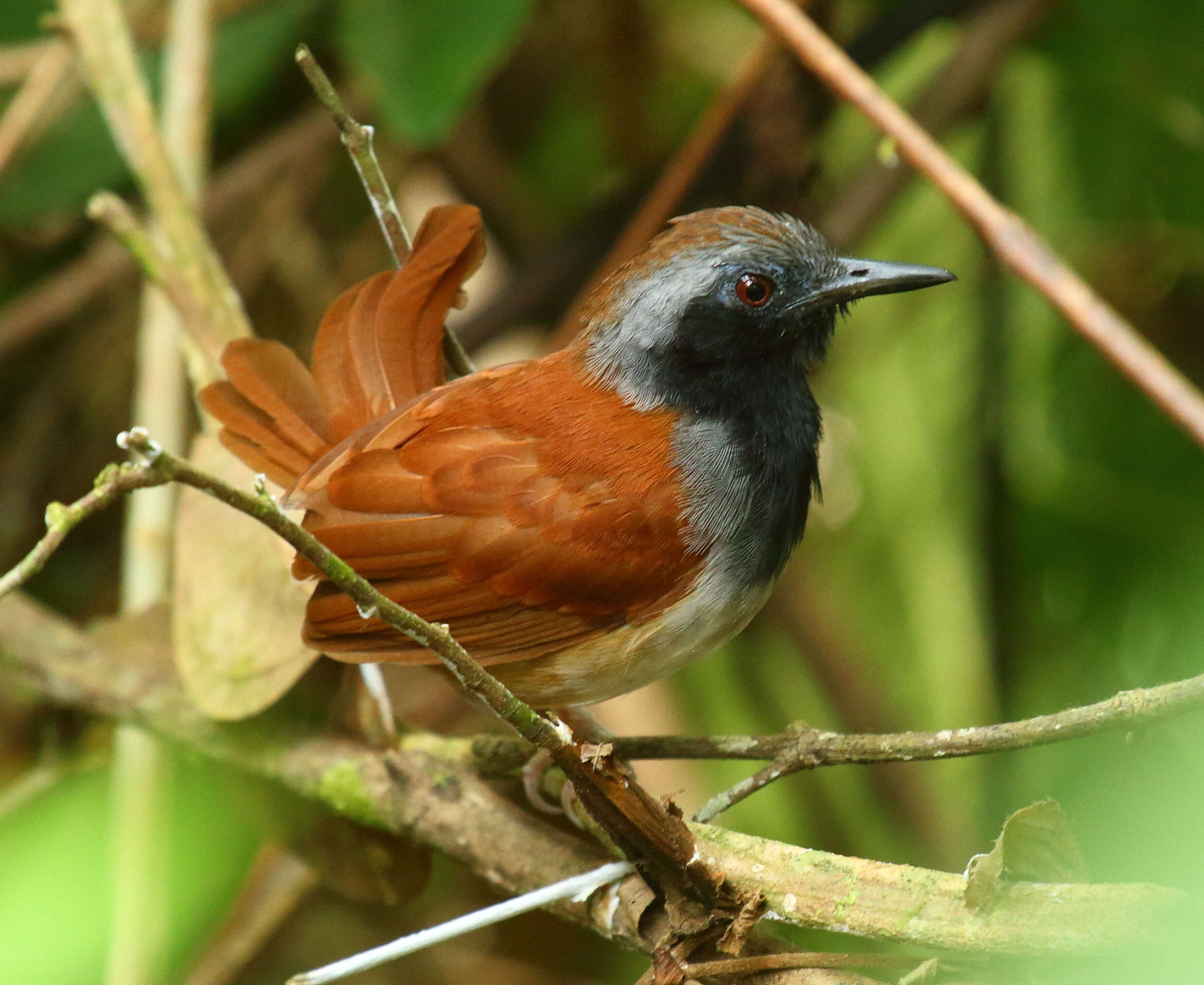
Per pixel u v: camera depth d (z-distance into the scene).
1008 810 10.37
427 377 8.28
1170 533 11.58
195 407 12.27
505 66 13.59
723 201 12.03
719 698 12.32
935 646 12.47
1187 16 10.92
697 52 13.45
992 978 5.76
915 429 12.88
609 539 7.71
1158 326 12.35
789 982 6.04
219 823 8.38
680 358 8.21
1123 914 5.39
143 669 8.74
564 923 11.09
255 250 12.45
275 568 8.12
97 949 6.90
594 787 5.99
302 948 11.01
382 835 8.23
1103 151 12.38
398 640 7.48
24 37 12.16
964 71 11.41
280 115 13.58
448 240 8.32
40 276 13.39
